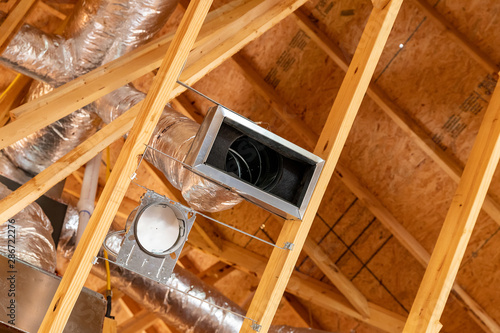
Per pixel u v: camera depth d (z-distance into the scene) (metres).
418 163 3.50
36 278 1.91
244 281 4.53
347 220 3.82
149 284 3.18
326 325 4.37
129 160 1.38
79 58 2.64
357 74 1.64
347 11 3.44
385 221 3.57
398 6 1.64
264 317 1.50
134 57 2.30
